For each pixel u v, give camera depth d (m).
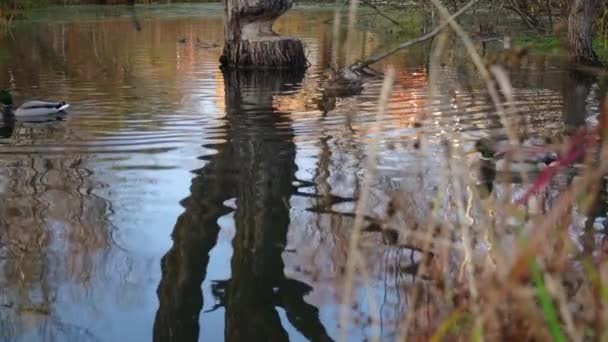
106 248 4.29
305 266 3.96
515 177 4.84
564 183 4.63
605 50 15.38
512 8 17.08
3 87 10.73
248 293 3.70
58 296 3.72
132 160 6.30
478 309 1.93
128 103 9.24
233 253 4.25
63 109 8.77
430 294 2.97
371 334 3.06
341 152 6.45
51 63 13.76
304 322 3.35
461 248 2.88
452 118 7.71
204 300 3.70
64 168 6.08
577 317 2.02
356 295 3.48
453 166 2.39
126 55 15.27
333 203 5.02
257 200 5.16
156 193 5.36
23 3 28.50
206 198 5.27
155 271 4.03
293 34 20.45
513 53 2.49
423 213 4.24
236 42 13.80
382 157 6.15
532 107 8.64
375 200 4.94
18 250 4.30
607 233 3.71
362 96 9.57
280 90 10.61
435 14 13.22
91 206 5.08
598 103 8.91
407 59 14.11
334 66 13.80
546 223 1.47
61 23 24.30
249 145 6.81
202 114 8.45
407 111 8.31
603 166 1.41
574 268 2.45
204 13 30.17
